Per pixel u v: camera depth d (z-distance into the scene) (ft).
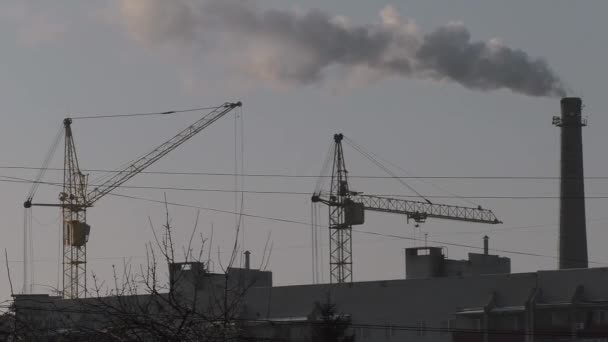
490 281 568.41
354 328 595.88
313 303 599.57
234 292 139.74
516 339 556.51
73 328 137.69
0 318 145.18
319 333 537.24
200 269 136.87
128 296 133.90
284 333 475.31
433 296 580.30
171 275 133.90
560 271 554.46
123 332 130.41
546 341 546.67
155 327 129.80
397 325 586.45
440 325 575.79
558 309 547.90
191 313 129.59
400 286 589.73
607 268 542.57
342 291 600.80
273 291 606.96
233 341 136.67
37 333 143.74
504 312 554.46
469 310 568.41
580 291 544.21
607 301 533.96
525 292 558.15
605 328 535.60
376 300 593.83
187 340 129.39
